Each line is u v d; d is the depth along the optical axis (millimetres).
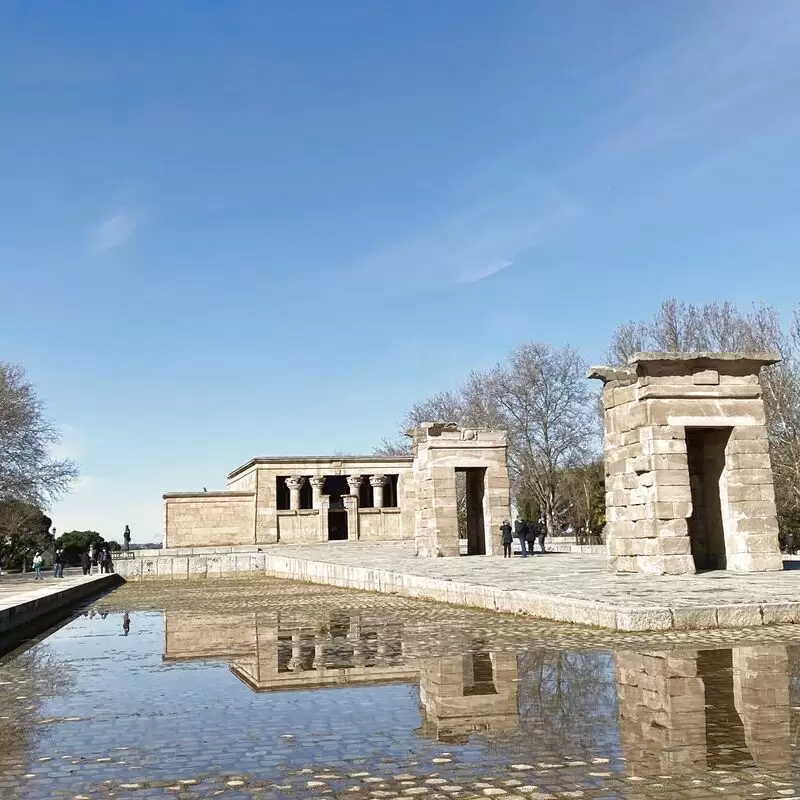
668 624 13883
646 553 23234
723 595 16062
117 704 10352
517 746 7504
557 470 67250
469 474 45844
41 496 62000
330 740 8031
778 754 6926
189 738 8352
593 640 13211
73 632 19672
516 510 75500
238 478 80688
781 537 45562
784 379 41531
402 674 11508
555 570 26188
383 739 7980
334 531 75375
